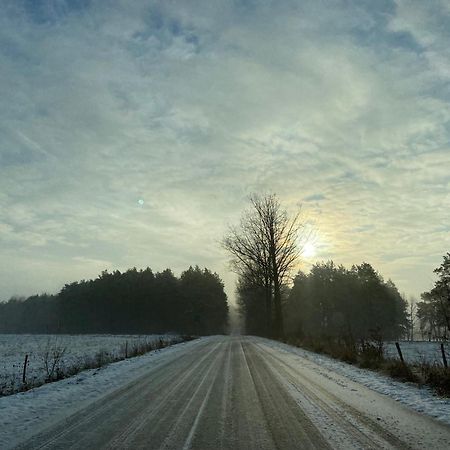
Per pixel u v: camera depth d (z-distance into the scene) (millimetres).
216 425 7863
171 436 7223
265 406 9367
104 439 7141
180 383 13148
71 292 122125
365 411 8672
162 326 117250
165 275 124188
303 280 98688
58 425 8219
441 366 12945
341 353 20109
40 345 51031
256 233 49500
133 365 19766
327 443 6598
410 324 105438
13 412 9633
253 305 79250
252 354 23516
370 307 87062
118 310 116188
